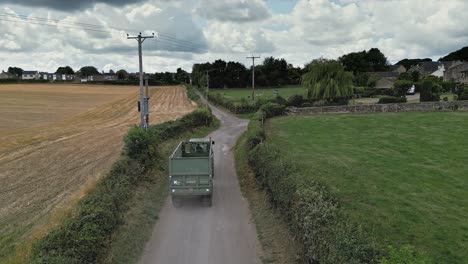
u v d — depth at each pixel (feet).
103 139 139.23
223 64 528.63
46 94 382.83
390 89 275.80
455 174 73.26
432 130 125.18
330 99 217.77
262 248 49.24
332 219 39.34
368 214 53.16
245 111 221.66
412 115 165.68
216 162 101.09
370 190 63.87
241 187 76.43
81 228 42.93
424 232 47.83
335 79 219.41
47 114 232.12
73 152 114.11
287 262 44.34
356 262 30.53
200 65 544.62
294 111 191.21
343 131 131.13
